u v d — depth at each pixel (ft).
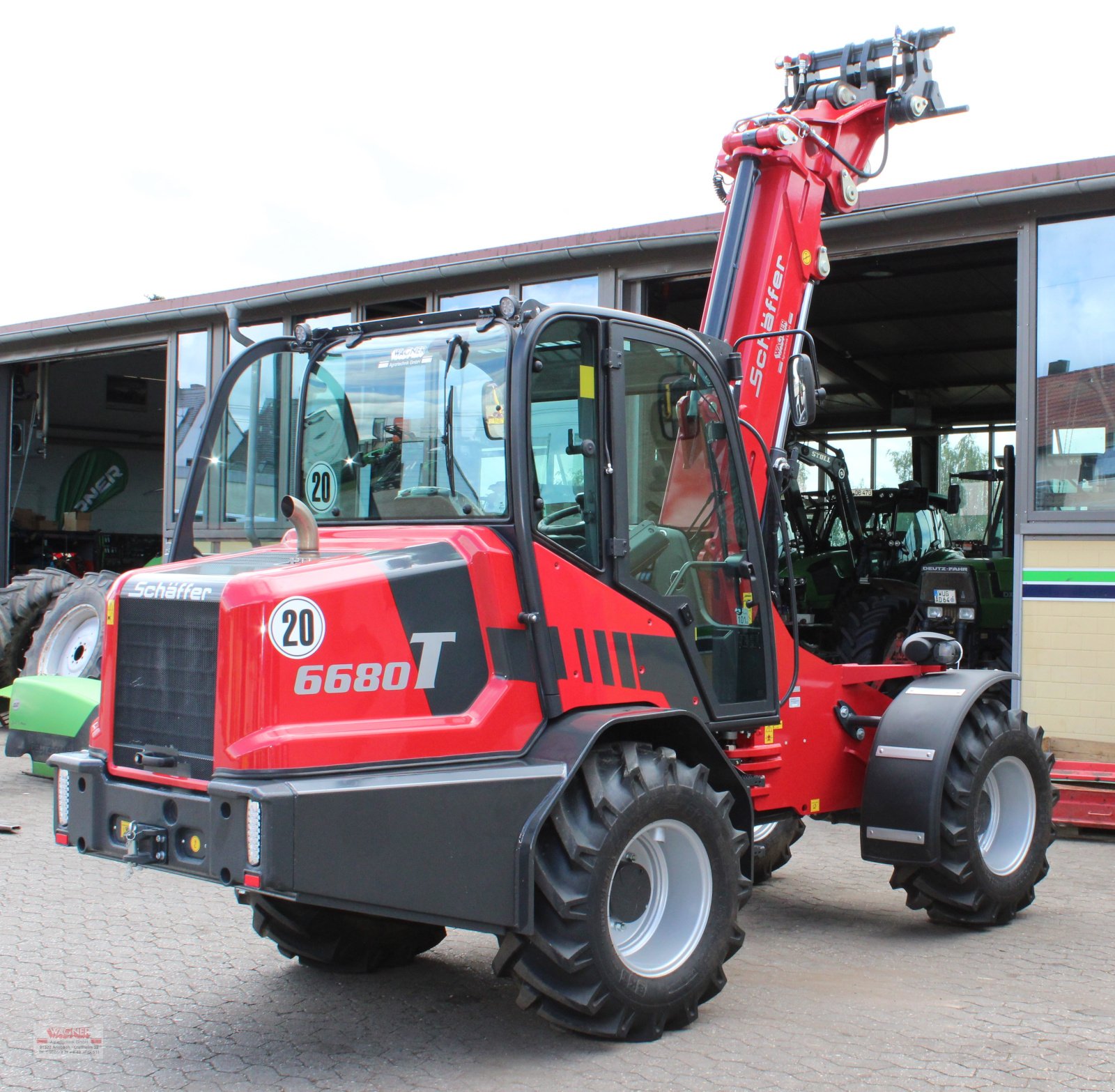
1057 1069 12.04
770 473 16.66
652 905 13.29
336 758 11.46
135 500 77.92
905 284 41.16
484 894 11.89
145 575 12.95
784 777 17.03
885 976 15.33
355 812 11.19
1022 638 26.76
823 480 42.45
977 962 15.96
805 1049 12.60
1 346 51.93
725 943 13.46
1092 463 26.30
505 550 12.85
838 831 25.55
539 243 35.04
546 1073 11.97
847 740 18.31
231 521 41.96
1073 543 26.32
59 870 20.66
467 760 12.24
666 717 13.52
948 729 16.92
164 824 11.97
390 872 11.36
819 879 21.04
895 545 43.52
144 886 19.71
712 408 15.44
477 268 35.96
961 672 18.38
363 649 11.84
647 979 12.69
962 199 27.40
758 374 17.98
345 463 14.71
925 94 20.12
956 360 54.95
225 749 11.33
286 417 15.53
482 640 12.67
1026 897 18.12
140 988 14.69
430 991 14.67
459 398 13.66
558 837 12.34
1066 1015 13.73
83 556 73.41
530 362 12.87
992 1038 12.92
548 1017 12.57
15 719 28.37
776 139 18.03
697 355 15.08
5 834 23.49
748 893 13.88
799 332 15.69
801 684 17.42
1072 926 17.83
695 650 14.57
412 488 13.98
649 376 14.48
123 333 47.65
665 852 13.39
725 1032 13.15
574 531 13.42
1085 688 26.09
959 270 38.96
